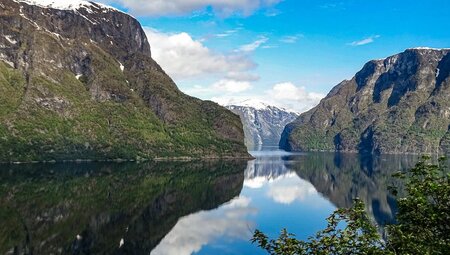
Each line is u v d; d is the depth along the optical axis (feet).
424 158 92.38
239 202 506.07
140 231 363.56
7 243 309.01
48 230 350.64
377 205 467.11
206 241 336.29
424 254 77.66
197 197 539.29
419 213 85.81
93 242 325.42
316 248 85.51
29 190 532.32
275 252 86.43
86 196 511.40
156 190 585.22
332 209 454.81
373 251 80.64
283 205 482.69
